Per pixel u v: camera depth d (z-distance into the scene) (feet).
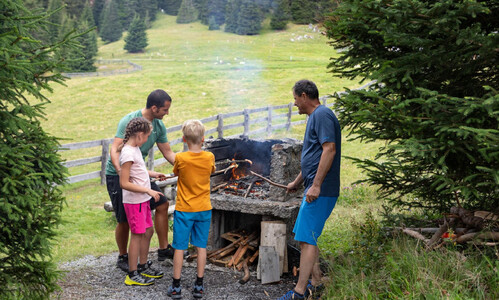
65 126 75.36
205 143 16.22
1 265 11.11
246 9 350.64
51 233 11.32
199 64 198.29
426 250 12.54
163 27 420.77
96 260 17.51
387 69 10.92
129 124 13.19
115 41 369.09
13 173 10.38
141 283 13.82
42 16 11.33
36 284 11.35
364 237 15.14
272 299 12.91
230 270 15.05
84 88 108.78
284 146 15.26
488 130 8.80
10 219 10.57
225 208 15.48
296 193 16.26
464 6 9.68
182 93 97.09
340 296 11.30
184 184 13.00
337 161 12.23
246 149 17.89
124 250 15.48
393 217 16.40
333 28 12.69
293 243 16.98
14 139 11.27
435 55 10.70
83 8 396.37
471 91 12.32
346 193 26.20
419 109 11.39
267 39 319.47
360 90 11.13
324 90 87.71
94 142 37.22
